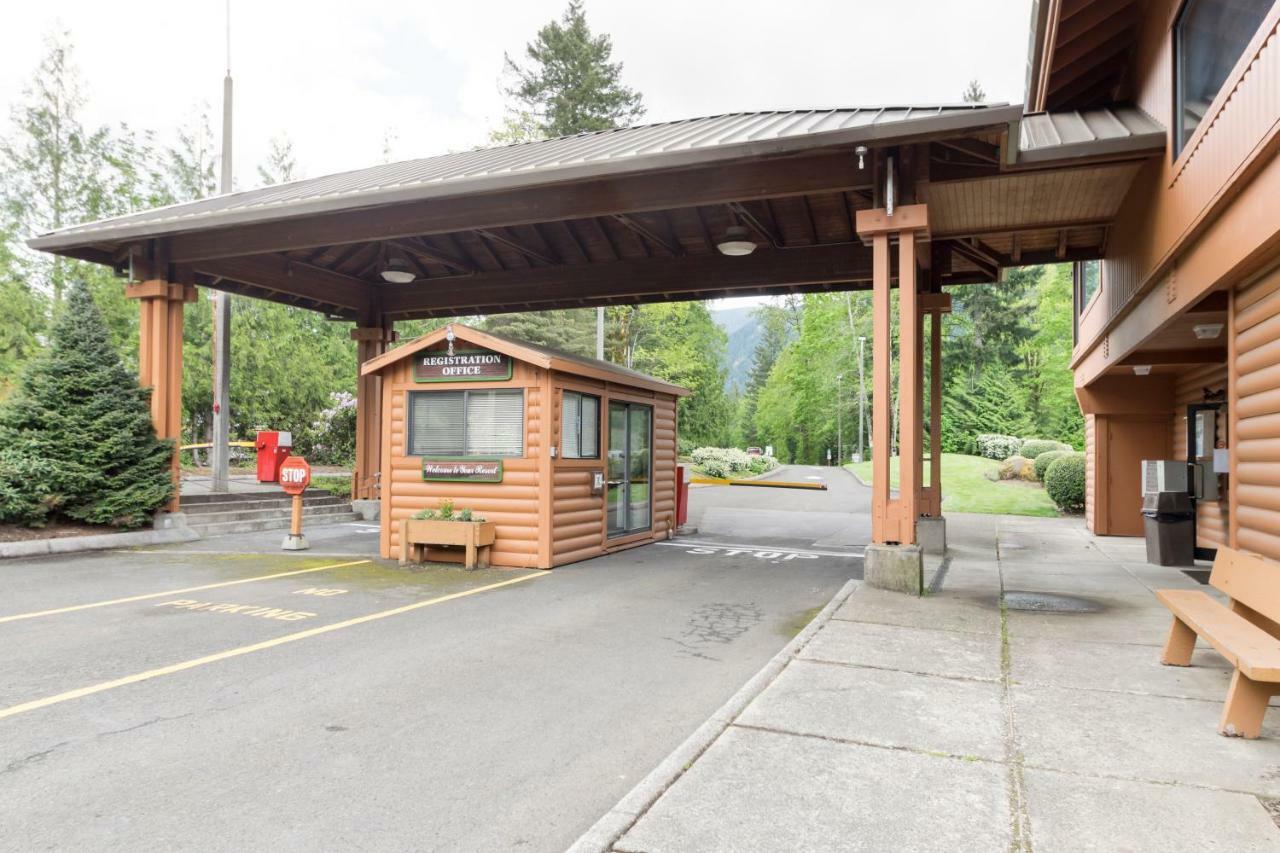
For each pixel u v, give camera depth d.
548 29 39.22
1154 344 9.85
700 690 5.00
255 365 28.42
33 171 22.61
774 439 80.25
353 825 3.16
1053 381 44.41
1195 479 10.70
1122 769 3.48
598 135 12.16
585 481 10.91
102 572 9.50
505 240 12.75
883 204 8.09
